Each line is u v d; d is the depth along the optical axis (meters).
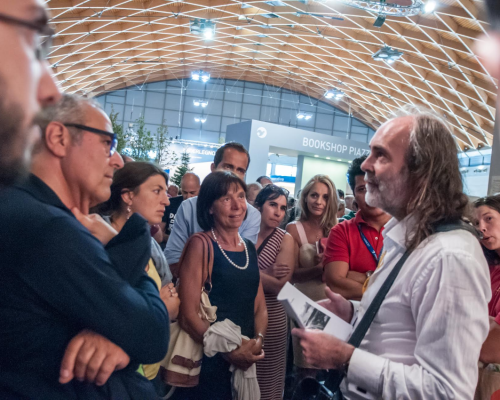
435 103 24.22
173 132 31.23
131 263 1.11
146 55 26.02
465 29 15.69
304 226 3.55
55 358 0.95
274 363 2.67
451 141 1.34
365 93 27.69
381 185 1.39
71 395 0.97
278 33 21.70
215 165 3.36
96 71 25.88
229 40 24.61
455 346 1.12
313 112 32.47
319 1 15.98
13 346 0.92
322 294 3.24
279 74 29.47
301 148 20.45
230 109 31.75
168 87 31.27
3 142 0.48
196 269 2.19
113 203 2.17
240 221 2.33
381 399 1.23
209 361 2.19
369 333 1.38
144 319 1.02
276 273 2.90
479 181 20.72
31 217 0.92
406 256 1.33
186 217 2.97
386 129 1.41
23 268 0.90
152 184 2.18
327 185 3.49
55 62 20.80
